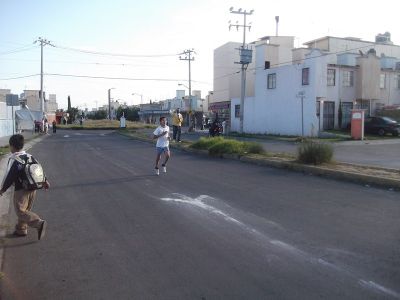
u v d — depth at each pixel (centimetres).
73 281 498
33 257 582
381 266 526
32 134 4119
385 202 877
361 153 2019
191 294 456
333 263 540
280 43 5394
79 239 663
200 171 1409
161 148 1360
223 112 5916
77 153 2175
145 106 11769
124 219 784
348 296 445
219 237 661
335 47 5003
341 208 833
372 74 3884
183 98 8925
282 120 3941
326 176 1227
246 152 1792
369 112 4025
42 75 5216
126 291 467
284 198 940
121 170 1470
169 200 945
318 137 3403
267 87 4144
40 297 455
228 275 507
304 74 3641
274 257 566
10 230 717
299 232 678
